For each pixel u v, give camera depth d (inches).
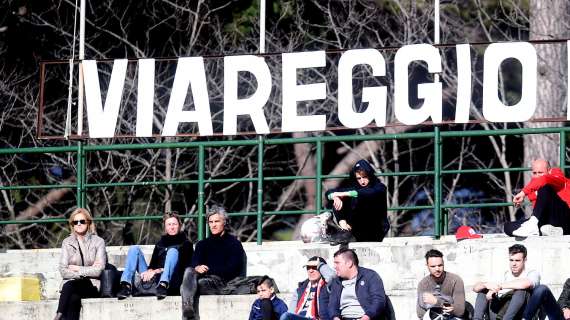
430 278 2159.2
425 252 2345.0
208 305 2277.3
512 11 3472.0
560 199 2337.6
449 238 2486.5
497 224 3316.9
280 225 3572.8
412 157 3420.3
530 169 2420.0
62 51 3383.4
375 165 3265.3
